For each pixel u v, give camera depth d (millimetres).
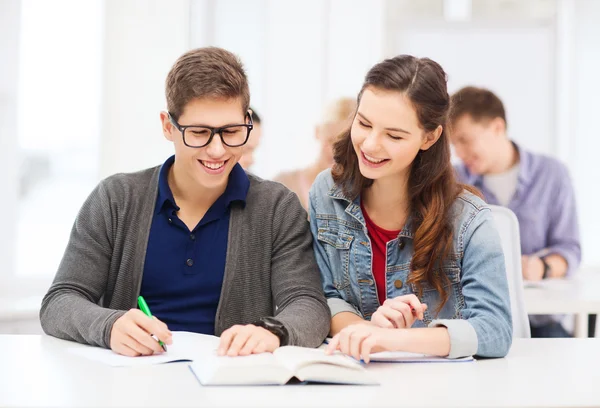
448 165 1363
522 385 1009
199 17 3271
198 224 1434
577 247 2879
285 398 921
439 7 3477
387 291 1408
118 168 2998
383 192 1400
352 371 1003
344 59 3359
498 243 1308
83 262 1390
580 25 3479
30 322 2631
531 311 2045
